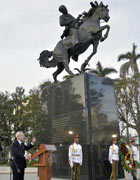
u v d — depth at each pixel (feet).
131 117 91.35
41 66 38.29
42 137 34.19
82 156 26.68
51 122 33.12
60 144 30.50
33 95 124.47
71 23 34.91
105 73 113.29
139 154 89.71
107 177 26.37
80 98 29.22
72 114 29.84
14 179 18.44
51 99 34.24
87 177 25.48
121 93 90.89
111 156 26.00
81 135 27.73
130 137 94.89
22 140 19.56
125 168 26.89
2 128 132.46
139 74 92.07
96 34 33.60
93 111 28.50
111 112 29.91
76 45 33.24
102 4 34.17
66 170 28.55
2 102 137.59
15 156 18.84
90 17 34.86
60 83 33.22
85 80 29.43
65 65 34.73
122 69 111.45
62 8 35.35
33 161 94.43
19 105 139.33
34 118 123.03
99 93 29.84
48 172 19.67
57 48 36.22
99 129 28.04
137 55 115.55
